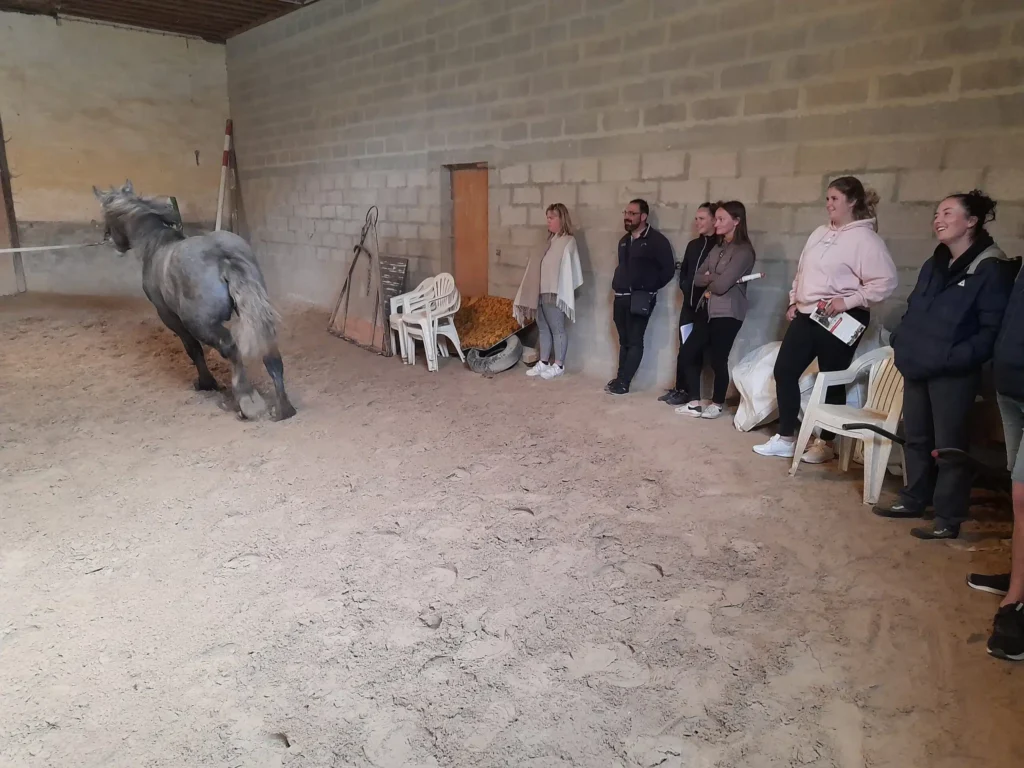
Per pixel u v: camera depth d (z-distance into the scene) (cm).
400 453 380
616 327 516
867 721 186
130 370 550
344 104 757
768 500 318
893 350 297
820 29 381
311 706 193
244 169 975
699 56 440
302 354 621
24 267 844
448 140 637
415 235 700
